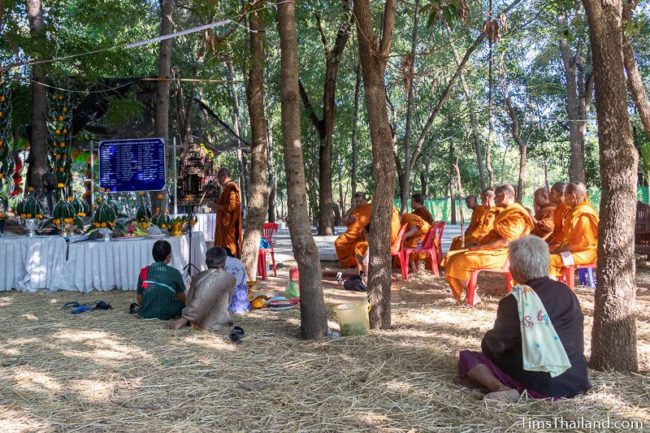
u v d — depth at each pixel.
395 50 18.19
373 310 5.65
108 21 13.11
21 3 12.83
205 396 3.86
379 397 3.76
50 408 3.69
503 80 14.30
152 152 10.02
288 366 4.44
